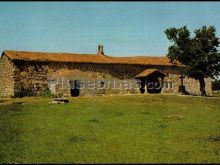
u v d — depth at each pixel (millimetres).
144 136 29016
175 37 63250
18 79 56125
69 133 29594
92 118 35281
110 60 63188
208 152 25234
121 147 25734
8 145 26250
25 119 35125
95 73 61094
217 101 50250
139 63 64938
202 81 63312
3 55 58938
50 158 22969
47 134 29312
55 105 43125
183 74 67250
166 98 51000
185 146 26562
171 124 33688
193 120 35938
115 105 43875
